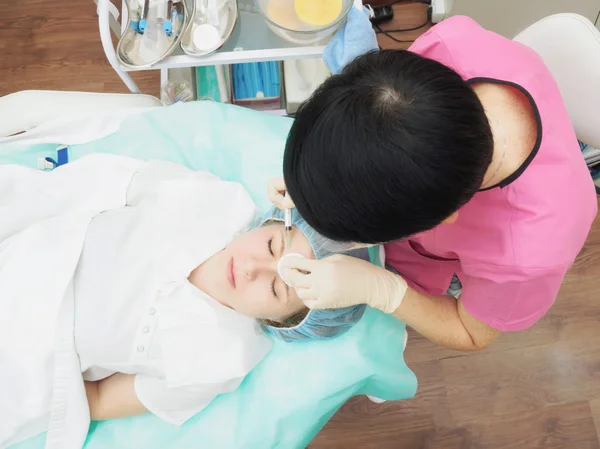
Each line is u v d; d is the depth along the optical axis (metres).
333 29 1.11
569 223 0.78
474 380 1.56
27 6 1.84
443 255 0.98
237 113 1.32
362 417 1.53
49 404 1.05
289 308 1.03
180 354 1.05
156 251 1.12
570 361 1.57
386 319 1.16
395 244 1.10
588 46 0.90
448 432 1.52
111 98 1.32
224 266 1.07
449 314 0.95
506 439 1.52
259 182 1.28
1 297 1.04
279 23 1.11
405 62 0.55
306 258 0.96
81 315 1.06
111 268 1.09
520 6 1.42
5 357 1.02
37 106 1.25
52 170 1.23
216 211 1.17
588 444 1.51
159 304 1.08
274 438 1.10
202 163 1.33
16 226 1.17
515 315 0.86
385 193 0.54
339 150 0.54
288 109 1.55
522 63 0.80
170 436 1.11
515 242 0.79
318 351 1.12
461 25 0.86
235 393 1.13
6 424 1.03
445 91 0.53
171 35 1.18
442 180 0.53
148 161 1.24
